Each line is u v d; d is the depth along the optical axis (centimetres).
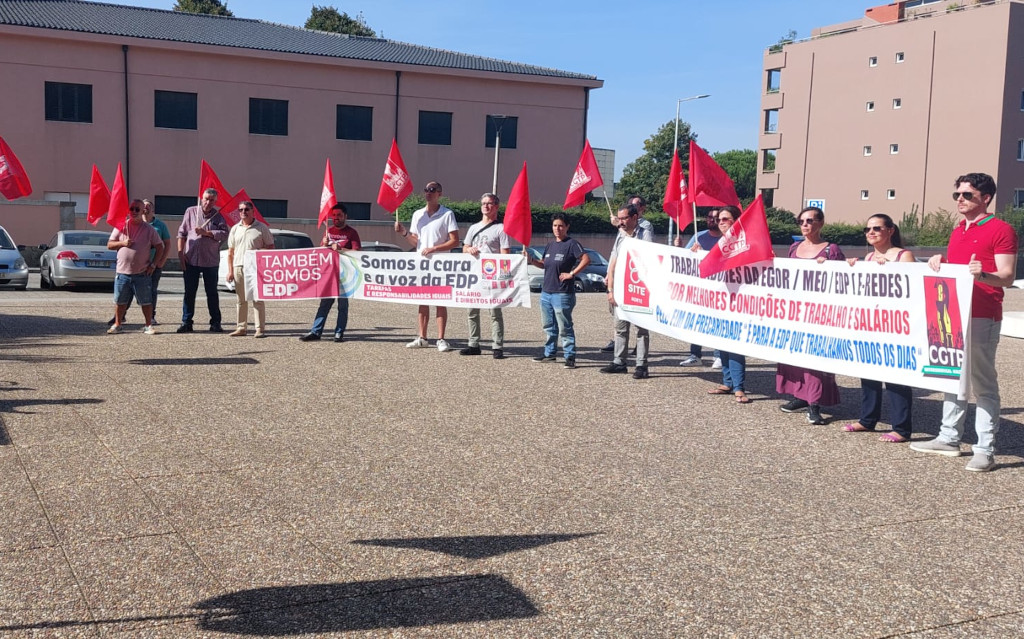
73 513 478
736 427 725
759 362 1116
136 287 1149
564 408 777
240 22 3891
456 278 1073
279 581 400
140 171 3381
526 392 844
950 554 452
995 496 552
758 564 434
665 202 1048
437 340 1195
